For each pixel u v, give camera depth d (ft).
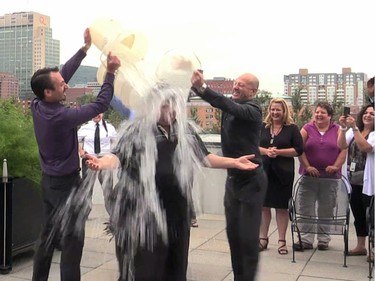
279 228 17.07
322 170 16.89
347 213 15.67
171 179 8.80
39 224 15.62
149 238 8.78
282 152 16.60
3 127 14.97
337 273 14.70
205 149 9.97
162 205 8.80
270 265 15.44
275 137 16.83
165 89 9.14
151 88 9.27
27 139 15.31
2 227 14.20
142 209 8.79
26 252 15.97
